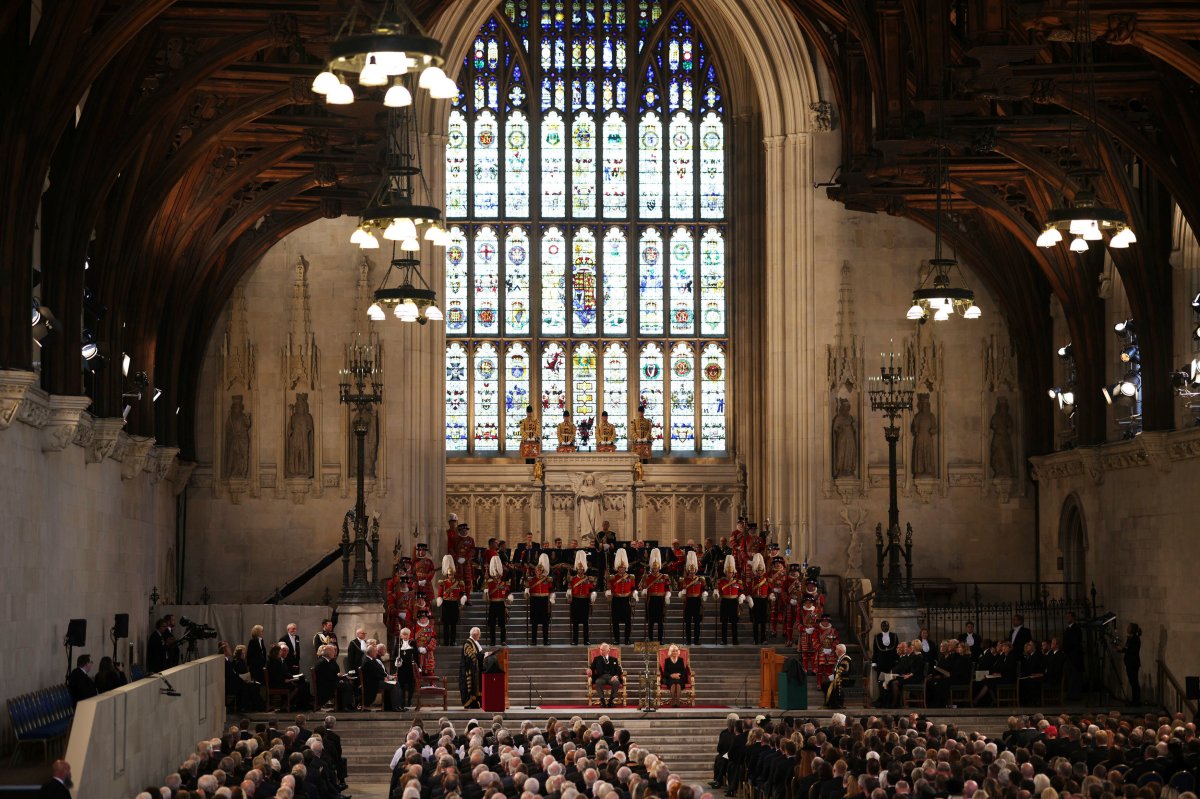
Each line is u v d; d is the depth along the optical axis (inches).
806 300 1956.2
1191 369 1428.4
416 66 660.1
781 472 1956.2
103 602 1378.0
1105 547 1699.1
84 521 1300.4
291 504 1910.7
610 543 1872.5
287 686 1448.1
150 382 1572.3
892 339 1956.2
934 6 1264.8
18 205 1065.5
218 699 1270.9
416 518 1915.6
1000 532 1942.7
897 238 1964.8
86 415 1262.3
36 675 1123.9
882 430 1946.4
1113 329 1685.5
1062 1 1076.5
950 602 1899.6
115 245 1373.0
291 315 1927.9
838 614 1887.3
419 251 1946.4
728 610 1676.9
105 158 1234.6
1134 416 1622.8
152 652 1460.4
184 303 1705.2
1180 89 1332.4
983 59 1134.4
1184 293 1499.8
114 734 901.8
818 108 1962.4
